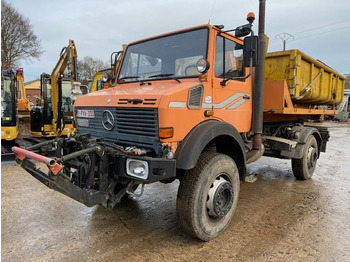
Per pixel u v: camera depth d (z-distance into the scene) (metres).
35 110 9.71
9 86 8.19
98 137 3.30
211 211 3.26
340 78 7.14
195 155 2.95
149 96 2.95
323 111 6.76
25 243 3.19
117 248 3.12
